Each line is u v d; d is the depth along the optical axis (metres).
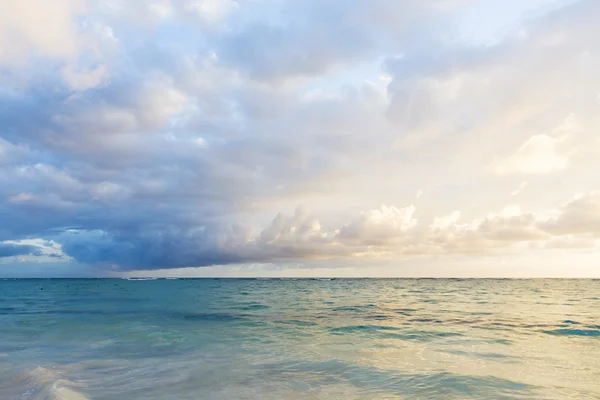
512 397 9.73
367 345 16.98
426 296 56.12
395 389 10.45
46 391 10.19
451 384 10.86
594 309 34.09
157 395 10.10
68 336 19.97
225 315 30.05
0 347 17.09
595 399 9.55
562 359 14.09
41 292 73.06
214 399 9.73
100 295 61.72
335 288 92.12
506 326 22.81
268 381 11.32
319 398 9.78
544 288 87.88
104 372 12.55
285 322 25.39
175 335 20.11
